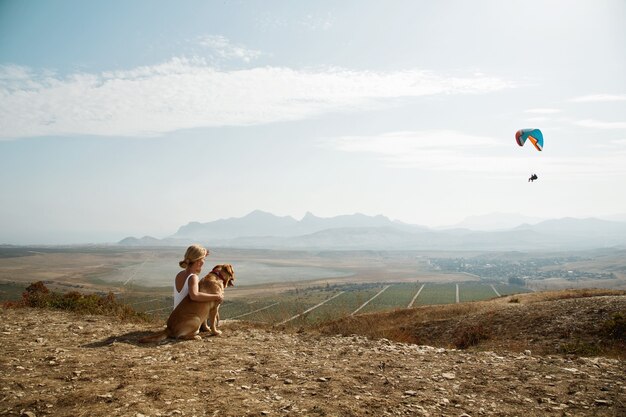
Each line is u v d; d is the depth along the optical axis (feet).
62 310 42.55
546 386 20.62
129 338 27.37
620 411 17.30
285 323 42.93
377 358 26.22
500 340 74.84
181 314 28.07
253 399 16.96
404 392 19.21
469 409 17.35
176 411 15.11
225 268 30.81
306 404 16.80
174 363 21.75
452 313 114.52
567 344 58.49
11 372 18.79
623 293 124.06
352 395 18.30
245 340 29.50
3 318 34.76
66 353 22.66
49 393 16.33
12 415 14.14
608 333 63.62
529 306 94.17
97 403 15.46
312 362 24.18
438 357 27.09
